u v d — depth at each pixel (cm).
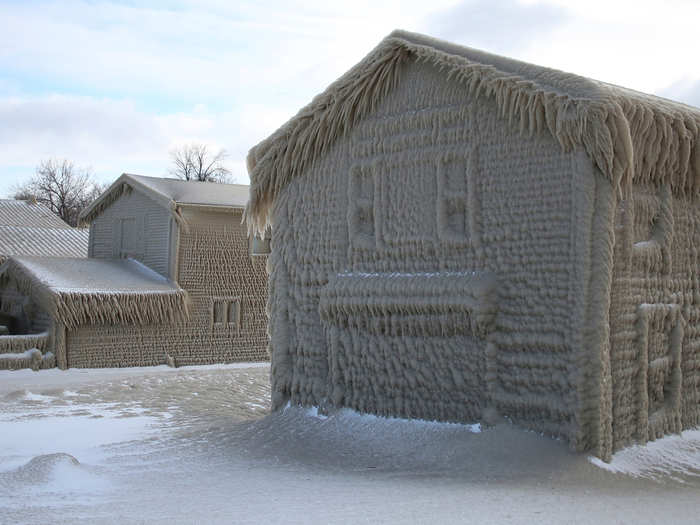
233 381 2109
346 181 1359
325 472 975
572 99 1042
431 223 1233
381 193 1300
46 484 817
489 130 1170
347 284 1312
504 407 1105
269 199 1480
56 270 2550
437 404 1193
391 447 1144
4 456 1074
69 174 7431
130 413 1560
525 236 1107
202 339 2634
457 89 1221
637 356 1092
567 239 1055
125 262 2812
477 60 1191
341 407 1321
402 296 1225
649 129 1095
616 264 1055
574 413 1014
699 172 1195
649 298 1122
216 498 743
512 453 1019
